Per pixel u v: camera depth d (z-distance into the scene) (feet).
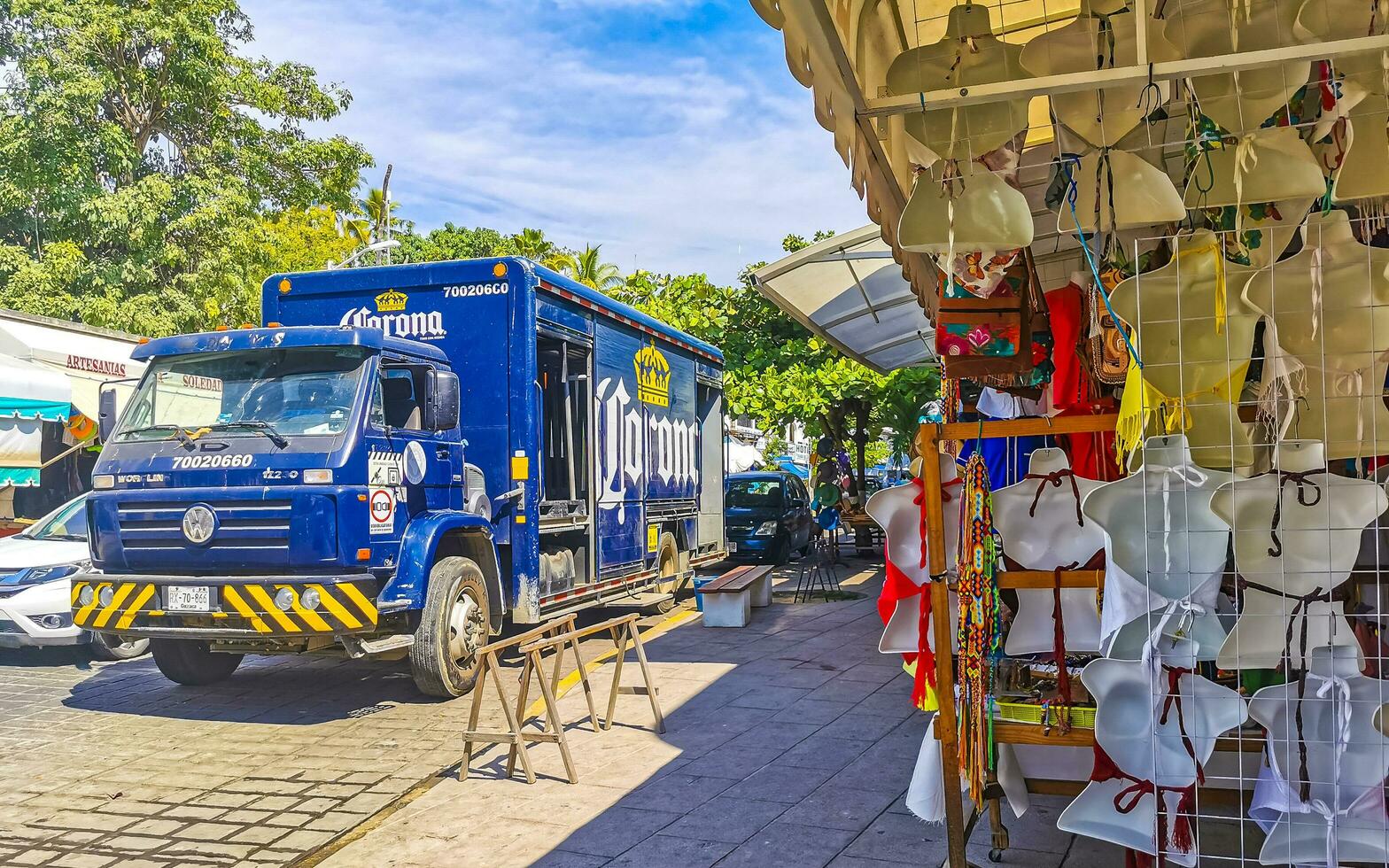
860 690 25.05
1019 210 10.96
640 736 21.30
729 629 35.29
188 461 23.61
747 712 23.06
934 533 12.28
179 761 20.49
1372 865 10.41
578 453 32.12
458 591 25.50
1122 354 12.41
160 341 25.36
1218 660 10.46
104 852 15.72
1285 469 10.39
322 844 15.93
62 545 31.14
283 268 92.07
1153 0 10.80
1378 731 10.15
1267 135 10.75
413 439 25.31
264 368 24.76
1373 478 10.93
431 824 16.44
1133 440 11.18
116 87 70.79
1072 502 12.16
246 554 22.95
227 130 79.20
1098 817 11.07
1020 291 12.17
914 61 11.01
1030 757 12.63
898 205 13.69
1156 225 12.28
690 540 41.42
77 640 29.32
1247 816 10.93
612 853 14.98
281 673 29.14
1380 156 10.82
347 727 22.98
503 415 27.91
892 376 55.36
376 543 23.61
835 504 48.39
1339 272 10.77
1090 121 11.25
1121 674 10.93
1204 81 10.69
